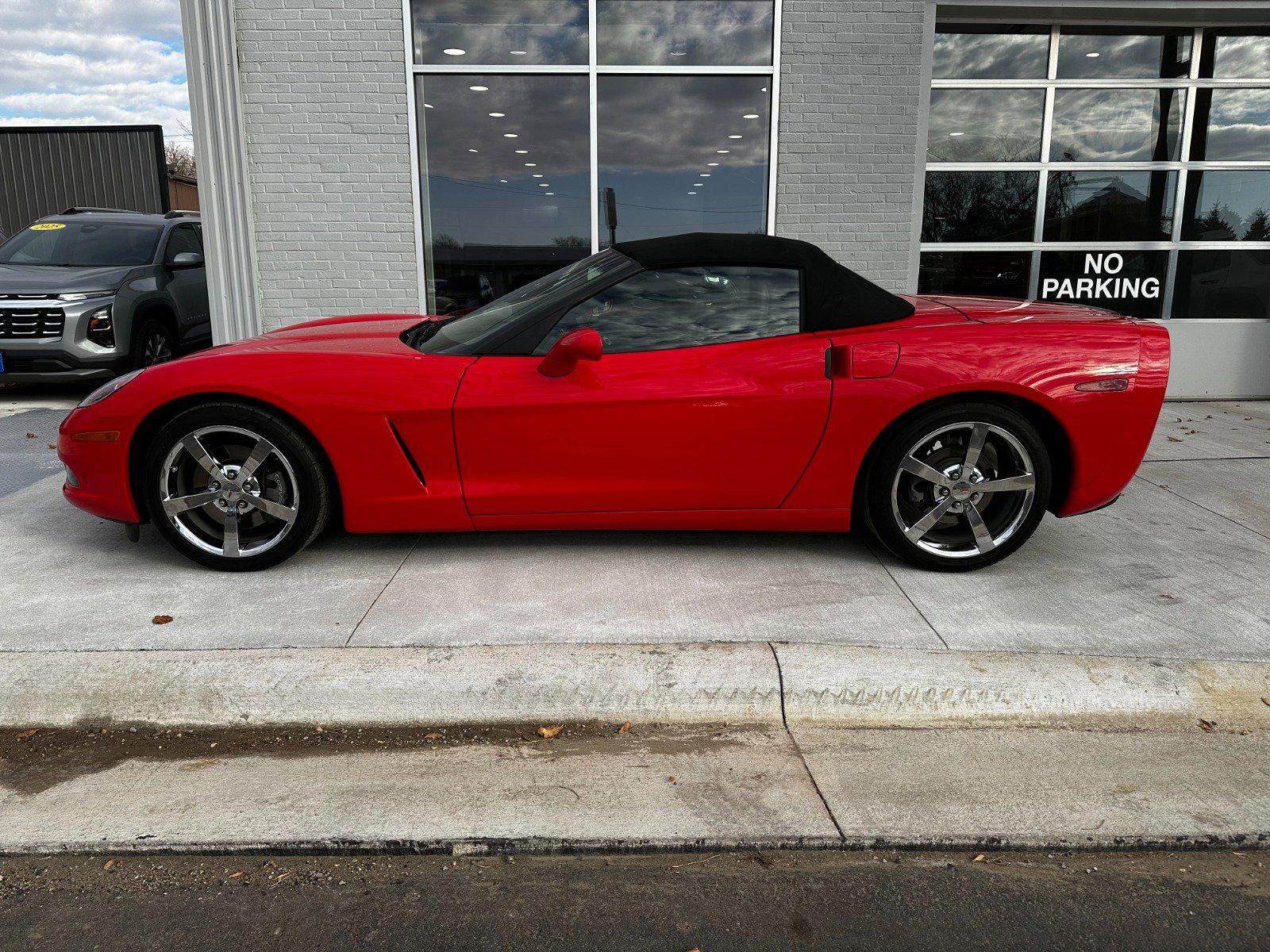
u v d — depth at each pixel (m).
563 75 6.93
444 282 7.21
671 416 3.42
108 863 2.12
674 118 7.00
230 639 3.01
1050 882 2.07
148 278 8.51
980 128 7.41
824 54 6.88
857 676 2.81
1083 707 2.77
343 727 2.71
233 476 3.47
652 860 2.14
